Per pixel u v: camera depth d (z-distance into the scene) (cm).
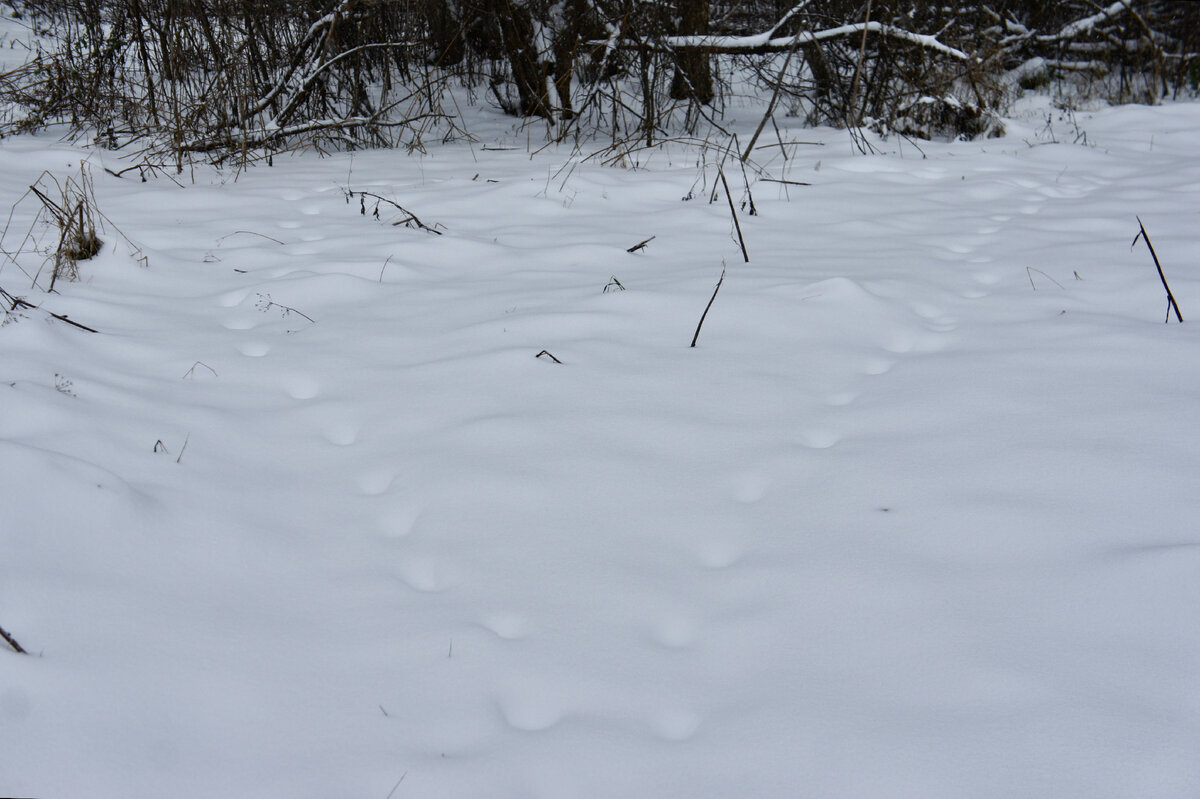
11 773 167
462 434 278
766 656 201
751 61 888
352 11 747
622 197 562
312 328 354
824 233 483
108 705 182
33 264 391
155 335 341
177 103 697
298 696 191
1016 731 180
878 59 815
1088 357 313
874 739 180
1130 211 505
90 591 207
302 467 268
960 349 331
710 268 418
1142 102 967
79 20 782
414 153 725
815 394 302
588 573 225
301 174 628
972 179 618
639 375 311
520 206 535
